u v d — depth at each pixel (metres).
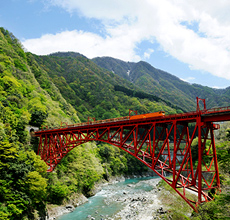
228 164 27.30
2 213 29.70
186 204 45.00
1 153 35.47
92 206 51.25
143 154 36.16
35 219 37.31
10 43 115.44
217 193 28.41
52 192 47.38
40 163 42.09
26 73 94.56
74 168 59.94
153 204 48.06
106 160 99.06
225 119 27.03
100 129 44.06
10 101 59.62
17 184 35.47
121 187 77.31
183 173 84.12
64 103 120.44
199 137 28.03
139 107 181.25
